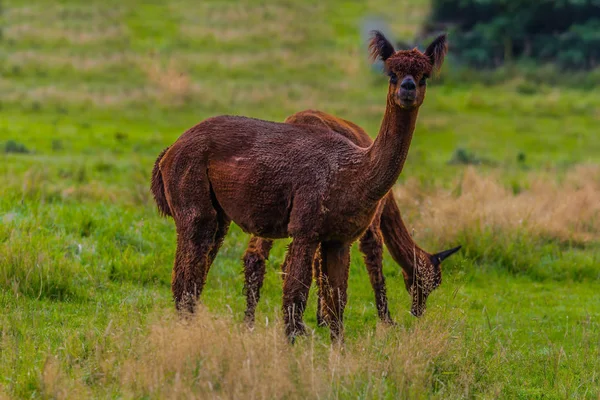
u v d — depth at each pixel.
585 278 41.59
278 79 116.25
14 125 80.56
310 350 22.95
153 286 34.53
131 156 69.62
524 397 24.58
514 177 63.28
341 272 26.91
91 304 31.47
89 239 38.19
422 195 49.72
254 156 26.61
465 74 126.00
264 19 148.88
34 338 26.31
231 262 38.53
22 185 47.41
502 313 34.75
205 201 27.61
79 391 21.48
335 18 152.00
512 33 139.00
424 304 31.06
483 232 43.00
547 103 108.75
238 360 21.95
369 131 85.75
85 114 89.69
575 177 60.69
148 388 21.22
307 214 25.61
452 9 145.50
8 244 33.91
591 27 137.50
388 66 24.28
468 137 90.75
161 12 148.50
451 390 23.03
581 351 28.95
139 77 109.88
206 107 96.69
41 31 129.00
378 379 22.48
